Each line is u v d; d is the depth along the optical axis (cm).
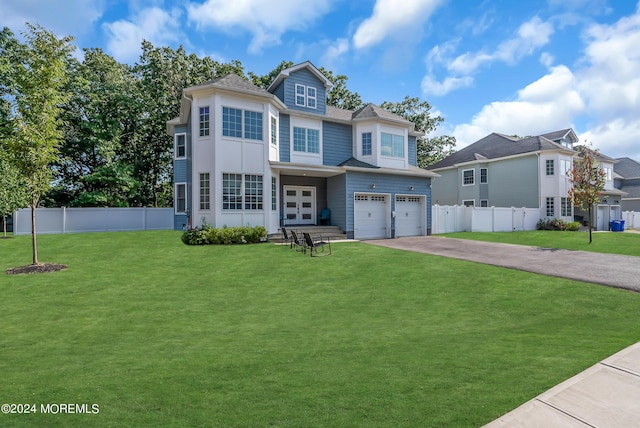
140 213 2125
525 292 804
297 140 1817
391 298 780
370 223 1828
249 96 1516
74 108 2488
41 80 1016
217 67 3033
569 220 2594
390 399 306
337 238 1691
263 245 1402
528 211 2512
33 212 1027
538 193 2589
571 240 1777
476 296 787
